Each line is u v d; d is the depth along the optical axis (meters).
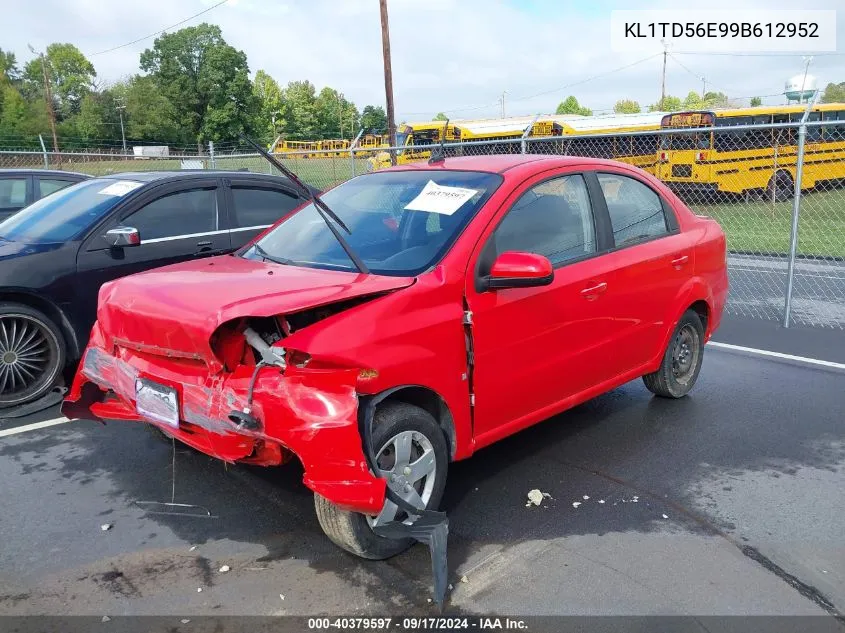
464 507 3.90
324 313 3.29
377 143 24.91
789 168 19.27
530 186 4.13
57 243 5.58
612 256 4.50
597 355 4.44
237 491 4.11
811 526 3.70
